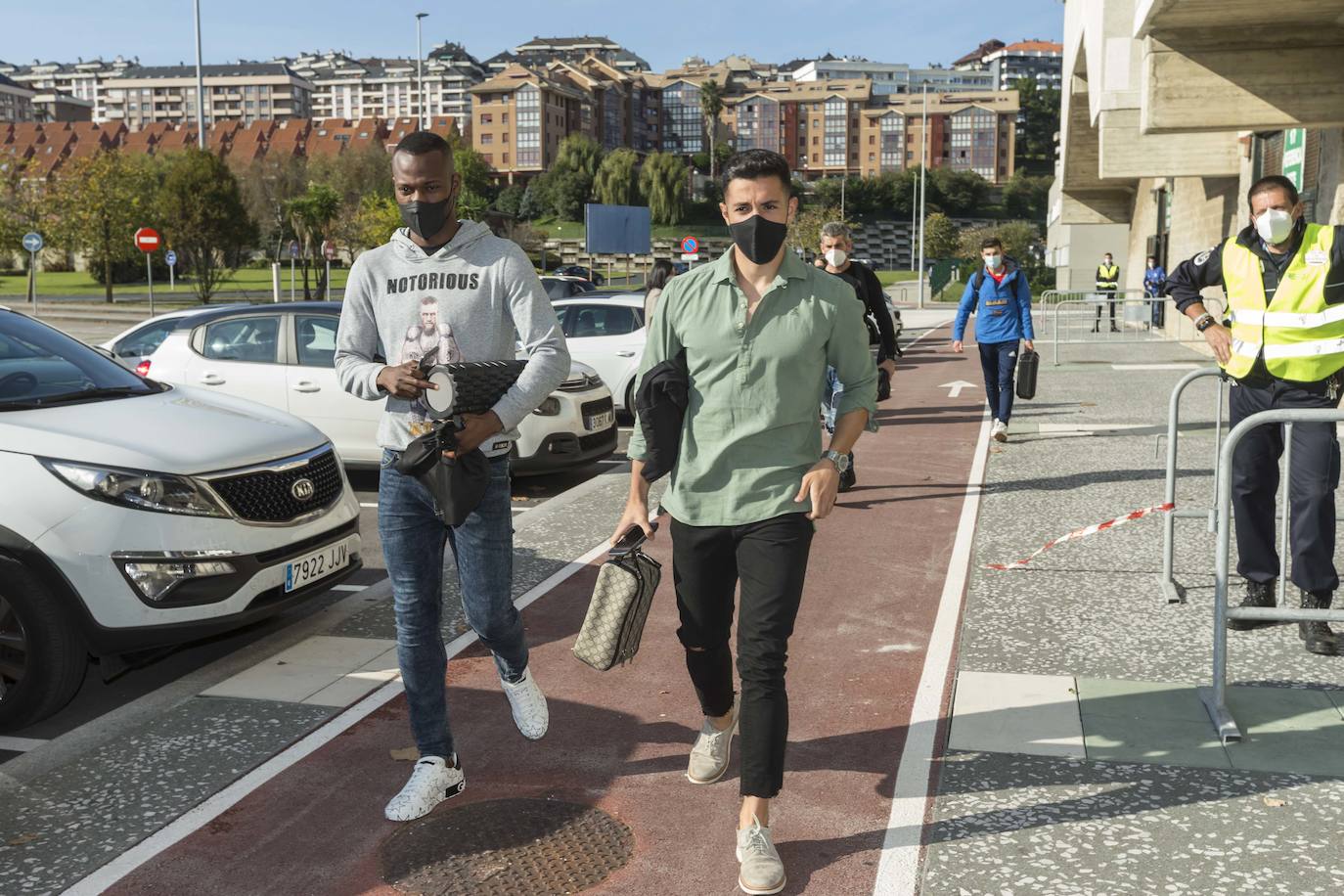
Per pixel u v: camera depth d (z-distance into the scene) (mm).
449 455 2908
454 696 4172
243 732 3873
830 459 2891
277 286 41656
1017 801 3244
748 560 2891
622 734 3818
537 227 131625
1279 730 3697
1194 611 5039
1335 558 5754
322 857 3025
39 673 4066
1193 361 18828
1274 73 11219
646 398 2949
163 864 2998
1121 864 2887
